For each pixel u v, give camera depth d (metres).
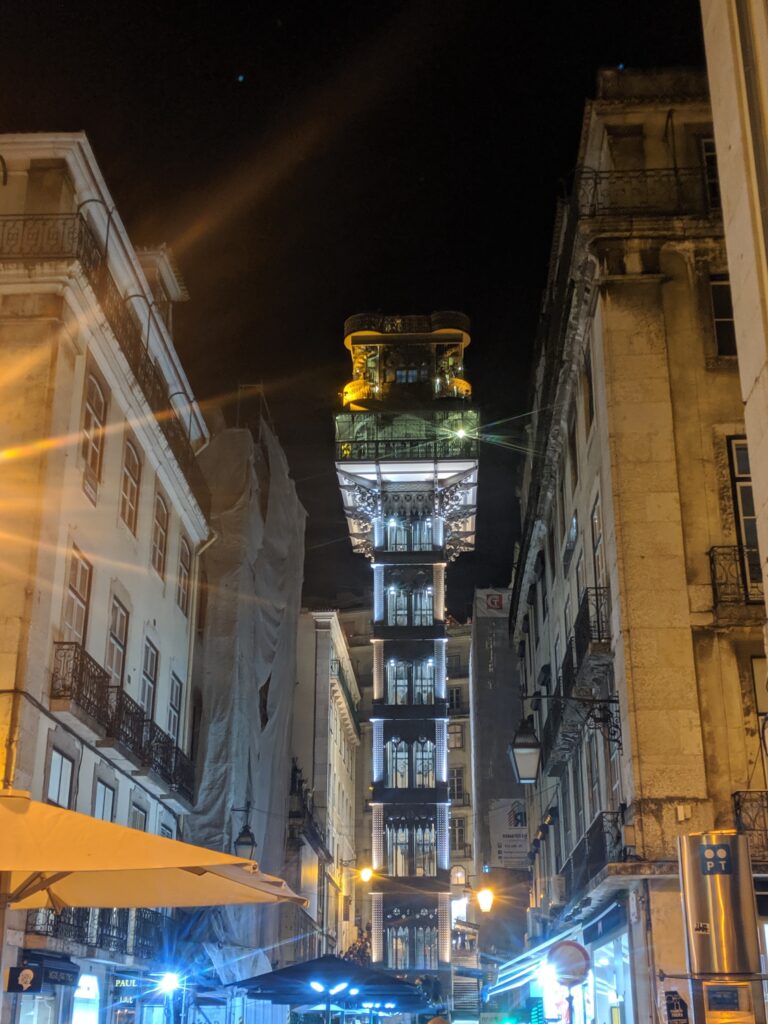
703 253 17.34
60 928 16.42
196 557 26.97
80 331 18.11
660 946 13.83
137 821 21.44
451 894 45.31
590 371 19.17
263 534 31.28
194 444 28.45
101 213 19.20
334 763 52.09
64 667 16.73
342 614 67.44
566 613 23.27
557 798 25.84
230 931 26.34
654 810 14.54
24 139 18.02
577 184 18.66
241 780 27.12
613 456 16.31
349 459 45.84
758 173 6.27
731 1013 6.82
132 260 20.50
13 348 17.09
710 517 16.02
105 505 19.61
